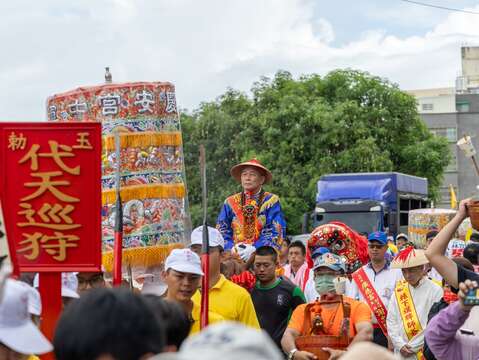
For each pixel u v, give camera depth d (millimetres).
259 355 3115
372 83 55000
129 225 10758
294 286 11477
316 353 9984
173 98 11117
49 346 5262
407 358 11867
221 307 9664
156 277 10867
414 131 56375
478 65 98625
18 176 7766
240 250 12352
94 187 7781
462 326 8094
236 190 50625
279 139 51844
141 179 10805
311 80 55375
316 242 14133
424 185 43844
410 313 11914
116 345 3836
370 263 13109
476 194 7945
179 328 5871
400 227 38969
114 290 4000
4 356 5398
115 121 10797
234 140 52125
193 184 51469
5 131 7754
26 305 5281
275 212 12883
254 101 53875
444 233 7848
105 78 10992
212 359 3074
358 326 10023
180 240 11086
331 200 36875
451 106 95188
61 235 7766
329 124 51156
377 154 52062
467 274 7816
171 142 11047
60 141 7773
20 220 7758
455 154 86500
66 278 8406
